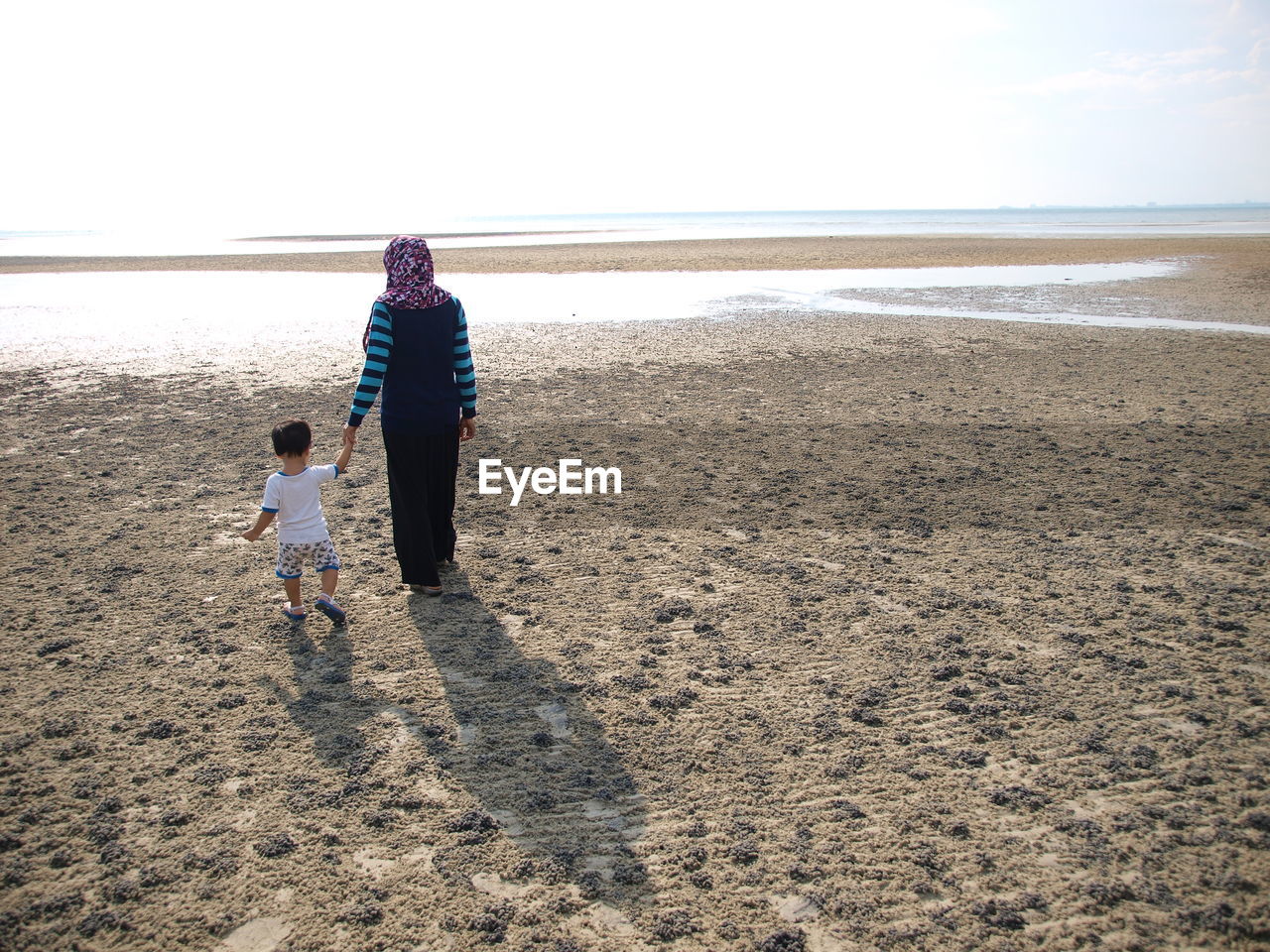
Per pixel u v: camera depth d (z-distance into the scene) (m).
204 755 3.64
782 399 10.81
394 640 4.68
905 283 26.00
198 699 4.08
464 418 5.36
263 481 7.50
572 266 33.88
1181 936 2.68
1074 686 4.18
